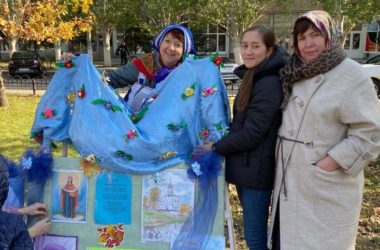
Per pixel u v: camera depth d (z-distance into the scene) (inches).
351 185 97.3
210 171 104.9
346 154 92.7
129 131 104.3
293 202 99.0
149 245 109.4
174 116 107.3
